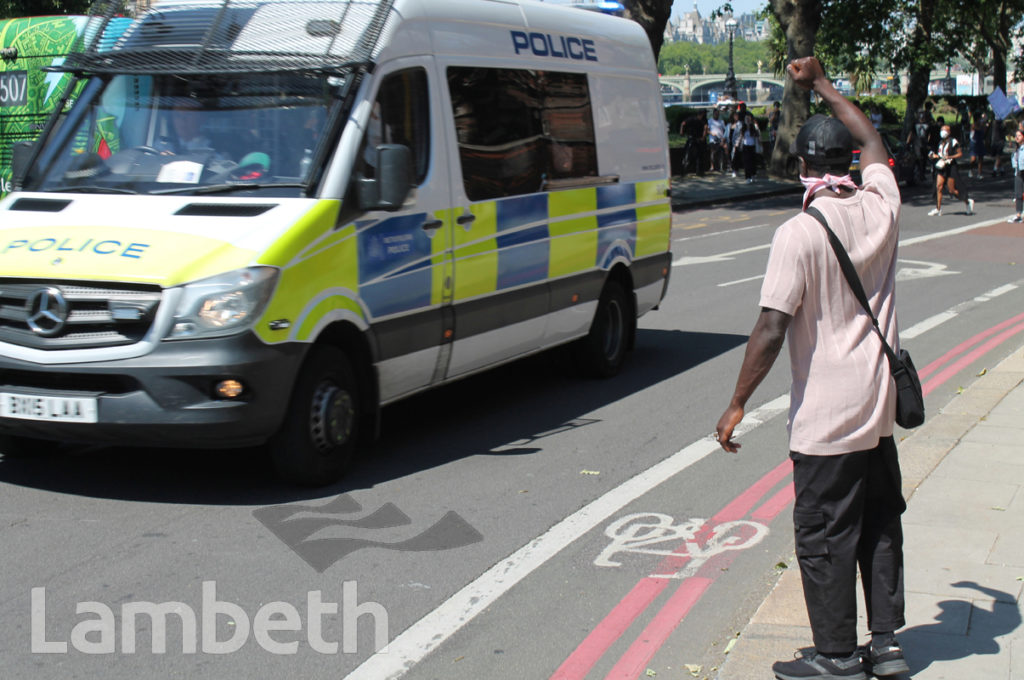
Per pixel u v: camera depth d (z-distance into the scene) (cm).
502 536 566
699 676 418
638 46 990
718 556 545
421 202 690
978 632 427
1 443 673
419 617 470
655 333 1160
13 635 444
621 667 427
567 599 492
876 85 9256
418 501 617
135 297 568
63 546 540
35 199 653
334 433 632
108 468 668
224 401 572
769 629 440
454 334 725
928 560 504
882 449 384
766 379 940
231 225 598
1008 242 1900
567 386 916
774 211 2539
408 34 692
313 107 646
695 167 3356
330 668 423
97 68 699
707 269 1625
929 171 3434
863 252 373
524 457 708
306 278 599
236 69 669
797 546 386
